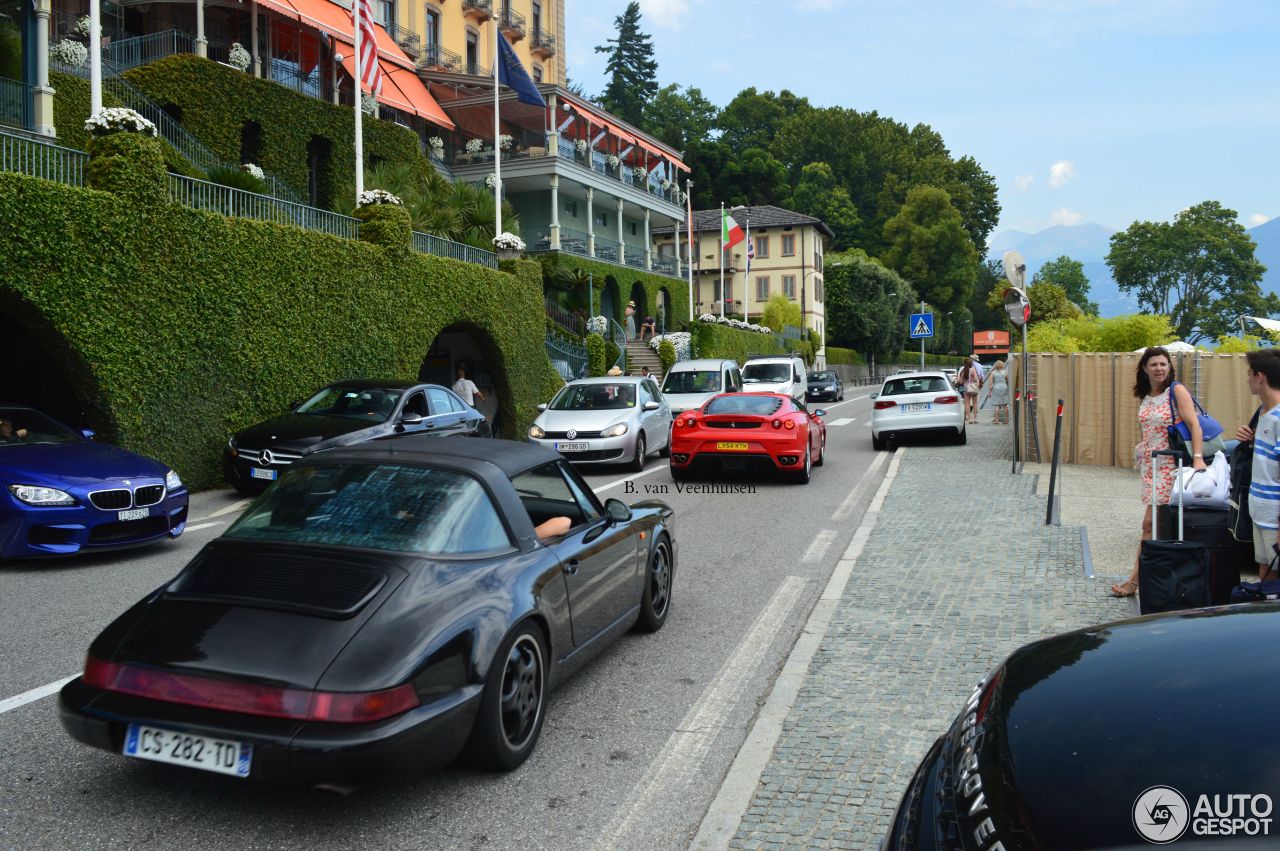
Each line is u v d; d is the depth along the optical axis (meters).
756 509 11.79
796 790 4.09
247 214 15.71
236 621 3.64
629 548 5.89
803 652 6.00
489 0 42.16
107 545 8.54
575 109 41.66
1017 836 2.10
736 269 70.81
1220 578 6.20
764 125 105.62
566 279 39.09
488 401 24.72
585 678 5.59
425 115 34.31
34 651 5.95
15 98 17.86
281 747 3.30
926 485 13.36
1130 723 2.39
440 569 4.02
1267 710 2.35
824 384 42.78
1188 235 83.56
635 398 16.72
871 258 92.56
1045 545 9.06
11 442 9.16
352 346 17.22
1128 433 15.27
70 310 11.71
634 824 3.82
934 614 6.81
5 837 3.59
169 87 23.75
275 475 12.05
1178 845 1.96
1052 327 21.06
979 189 110.75
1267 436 5.27
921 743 4.58
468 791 4.09
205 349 13.80
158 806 3.87
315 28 29.12
